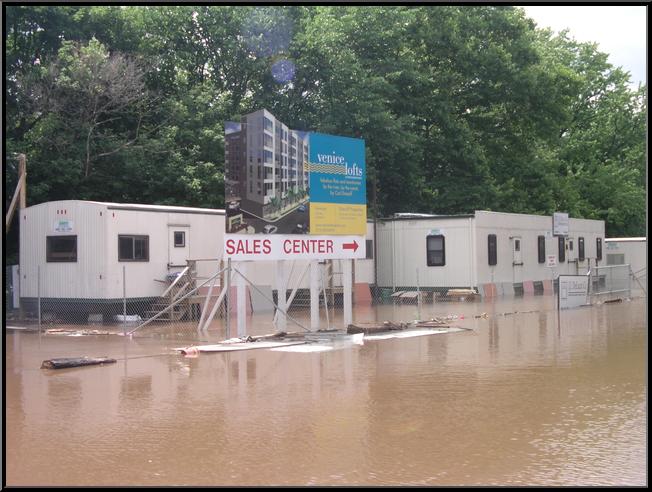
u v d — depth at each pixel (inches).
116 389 444.8
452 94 1771.7
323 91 1417.3
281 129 702.5
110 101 1202.0
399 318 916.6
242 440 319.9
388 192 1604.3
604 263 1753.2
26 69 1214.9
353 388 439.8
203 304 918.4
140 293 874.8
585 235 1667.1
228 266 676.1
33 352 614.9
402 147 1453.0
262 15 1406.3
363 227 772.0
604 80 2353.6
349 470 274.1
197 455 297.1
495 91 1748.3
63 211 876.6
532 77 1728.6
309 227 721.0
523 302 1189.1
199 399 411.5
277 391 432.8
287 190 704.4
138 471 276.7
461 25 1734.7
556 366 518.6
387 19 1547.7
